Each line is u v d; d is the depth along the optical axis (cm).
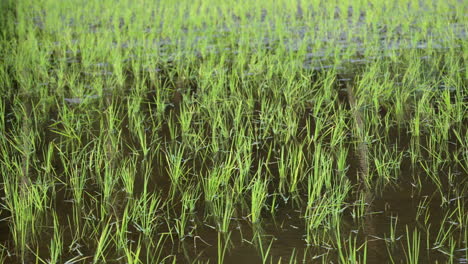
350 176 371
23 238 301
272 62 655
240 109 489
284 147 427
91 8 1145
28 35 841
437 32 796
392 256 274
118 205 341
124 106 539
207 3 1138
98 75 645
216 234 305
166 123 490
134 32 871
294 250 284
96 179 379
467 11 945
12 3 1193
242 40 793
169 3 1153
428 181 358
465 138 409
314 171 366
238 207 336
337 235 297
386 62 645
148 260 280
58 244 286
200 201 344
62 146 439
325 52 692
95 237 304
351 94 547
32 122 495
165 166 398
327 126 465
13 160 414
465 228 298
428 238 290
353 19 930
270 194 352
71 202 347
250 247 289
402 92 523
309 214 322
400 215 316
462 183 353
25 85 595
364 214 319
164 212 332
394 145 420
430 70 611
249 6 1102
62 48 793
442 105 489
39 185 351
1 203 348
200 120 491
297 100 528
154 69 649
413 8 991
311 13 1027
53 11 1073
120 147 436
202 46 745
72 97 567
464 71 598
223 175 363
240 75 627
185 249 290
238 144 421
